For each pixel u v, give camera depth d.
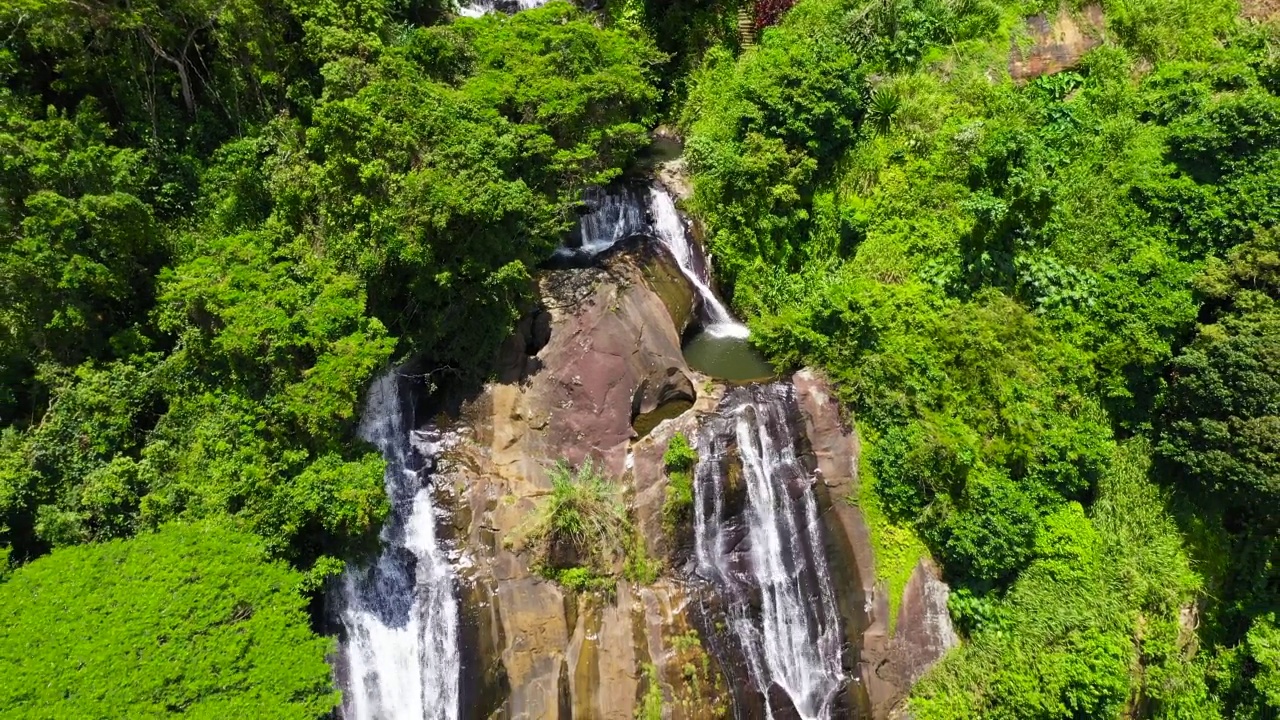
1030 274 22.42
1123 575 19.77
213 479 16.14
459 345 20.75
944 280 22.61
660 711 17.77
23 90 17.25
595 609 18.47
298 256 17.98
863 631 20.06
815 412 21.95
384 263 18.19
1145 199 22.33
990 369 21.05
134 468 15.91
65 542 15.21
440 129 19.08
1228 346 19.67
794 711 19.39
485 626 18.08
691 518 19.86
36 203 15.13
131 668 13.13
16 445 15.36
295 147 19.30
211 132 19.95
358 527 16.88
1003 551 19.72
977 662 19.28
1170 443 20.64
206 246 17.84
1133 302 21.38
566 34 23.22
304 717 13.70
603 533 18.92
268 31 19.73
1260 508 19.44
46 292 15.74
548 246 22.42
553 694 17.58
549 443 20.52
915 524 20.73
